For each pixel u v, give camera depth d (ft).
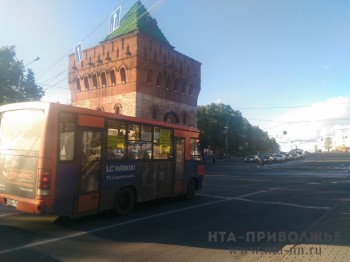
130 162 34.68
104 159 31.35
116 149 32.91
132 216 33.27
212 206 39.93
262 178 87.10
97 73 118.62
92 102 120.16
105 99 115.65
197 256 20.88
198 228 28.37
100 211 30.73
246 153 348.79
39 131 26.58
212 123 255.50
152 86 112.47
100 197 30.76
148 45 111.55
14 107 28.60
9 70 89.40
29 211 26.21
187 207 39.06
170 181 41.14
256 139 393.70
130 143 34.81
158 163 39.04
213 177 89.66
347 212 35.73
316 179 84.64
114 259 20.29
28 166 26.66
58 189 26.68
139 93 107.34
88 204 29.48
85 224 29.43
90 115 29.91
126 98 108.68
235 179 83.05
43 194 25.71
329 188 62.23
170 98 120.37
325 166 160.66
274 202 43.73
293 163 200.44
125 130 34.14
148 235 25.94
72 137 28.19
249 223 30.45
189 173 45.16
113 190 32.32
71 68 128.67
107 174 31.65
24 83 94.48
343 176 96.12
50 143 26.30
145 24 115.34
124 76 111.14
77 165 28.37
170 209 37.55
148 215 33.91
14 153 27.73
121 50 111.45
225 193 53.26
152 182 37.93
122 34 114.52
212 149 272.51
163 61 117.50
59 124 27.12
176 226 29.07
